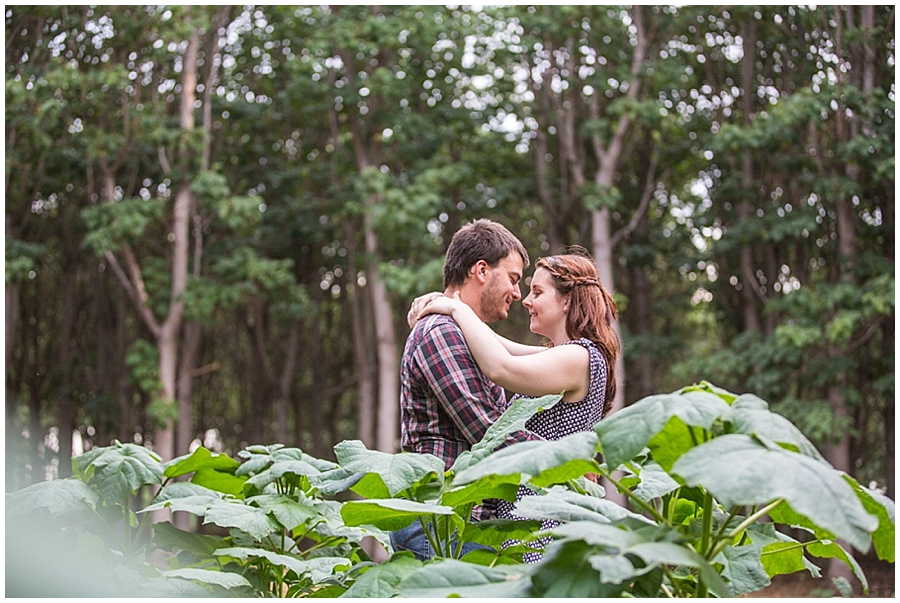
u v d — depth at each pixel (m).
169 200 17.48
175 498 2.15
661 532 1.26
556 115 17.14
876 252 14.95
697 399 1.23
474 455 1.64
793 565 1.80
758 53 16.98
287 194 19.28
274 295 17.56
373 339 20.55
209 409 23.98
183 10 15.01
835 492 1.06
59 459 19.47
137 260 19.23
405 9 16.55
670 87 16.55
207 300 16.05
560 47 17.17
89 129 15.34
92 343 21.34
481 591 1.23
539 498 1.53
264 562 2.08
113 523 2.11
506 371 2.34
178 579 1.83
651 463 1.75
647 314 18.38
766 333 16.89
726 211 17.64
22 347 19.83
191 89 16.16
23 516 1.83
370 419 18.61
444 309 2.50
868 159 13.59
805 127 14.89
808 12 14.84
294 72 16.53
